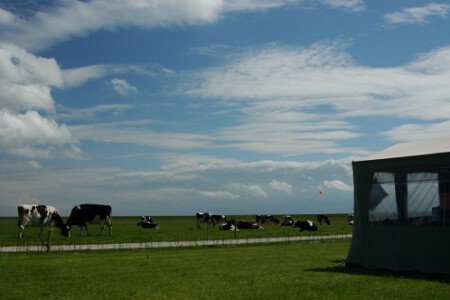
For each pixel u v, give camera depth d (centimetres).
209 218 6266
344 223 8700
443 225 1611
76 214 4150
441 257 1608
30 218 3672
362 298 1256
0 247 2719
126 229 5634
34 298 1269
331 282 1502
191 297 1278
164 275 1653
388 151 1919
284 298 1262
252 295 1300
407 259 1698
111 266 1884
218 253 2459
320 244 3188
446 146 1736
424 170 1667
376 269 1778
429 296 1280
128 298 1270
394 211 1752
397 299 1244
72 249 2628
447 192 1602
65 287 1424
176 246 2900
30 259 2125
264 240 3534
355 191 1884
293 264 1969
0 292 1345
